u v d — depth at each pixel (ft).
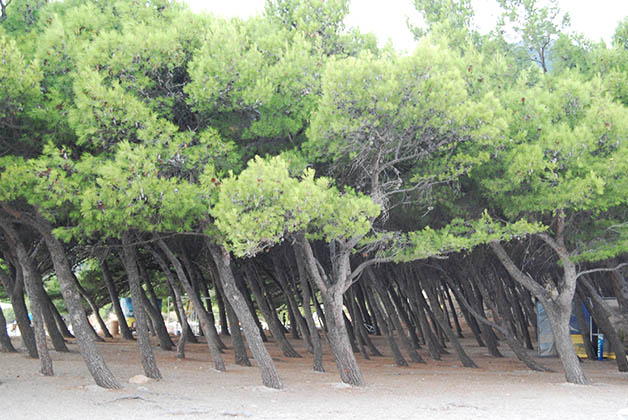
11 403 33.19
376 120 38.06
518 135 42.83
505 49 54.54
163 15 41.32
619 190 41.68
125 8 40.55
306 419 31.45
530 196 43.14
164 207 36.01
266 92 37.35
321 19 48.01
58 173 33.81
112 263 98.94
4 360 56.54
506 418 32.68
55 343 69.51
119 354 67.82
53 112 35.19
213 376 49.75
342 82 36.88
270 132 40.45
